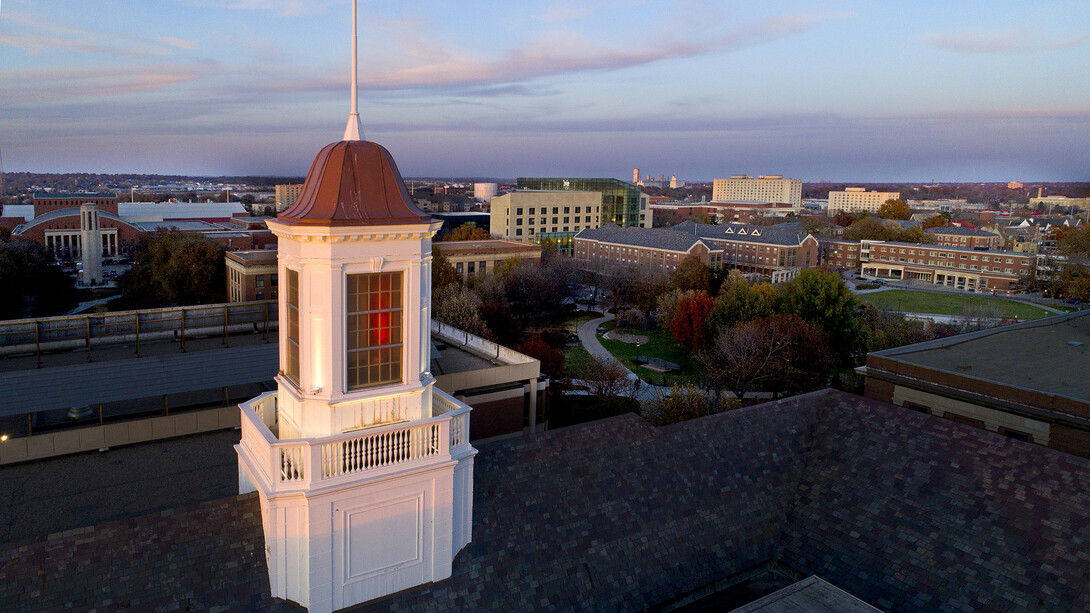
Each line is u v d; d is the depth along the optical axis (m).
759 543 20.05
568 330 107.94
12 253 106.81
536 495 19.11
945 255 178.38
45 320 42.69
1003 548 17.78
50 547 14.60
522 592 16.81
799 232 175.50
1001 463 20.27
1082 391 31.03
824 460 22.59
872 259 195.00
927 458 21.27
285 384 16.11
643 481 20.55
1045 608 16.12
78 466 28.69
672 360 90.31
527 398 49.81
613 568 18.02
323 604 14.99
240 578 14.98
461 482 16.95
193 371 38.81
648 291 113.62
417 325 16.17
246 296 100.31
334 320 15.03
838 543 19.48
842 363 86.75
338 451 14.70
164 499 25.84
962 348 39.25
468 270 123.56
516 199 179.00
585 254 175.62
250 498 16.48
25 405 33.62
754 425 23.77
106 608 13.84
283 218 15.09
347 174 15.25
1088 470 19.22
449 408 17.36
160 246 116.12
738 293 90.75
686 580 18.50
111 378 37.00
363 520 15.23
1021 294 159.38
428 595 16.14
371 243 15.16
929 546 18.44
